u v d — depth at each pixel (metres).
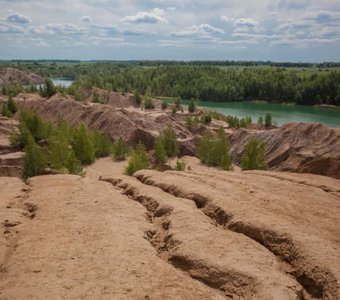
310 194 26.92
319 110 182.88
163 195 25.23
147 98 171.25
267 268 15.26
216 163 82.44
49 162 66.44
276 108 191.00
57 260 15.39
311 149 76.12
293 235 17.81
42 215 21.25
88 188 27.47
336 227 20.11
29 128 90.19
